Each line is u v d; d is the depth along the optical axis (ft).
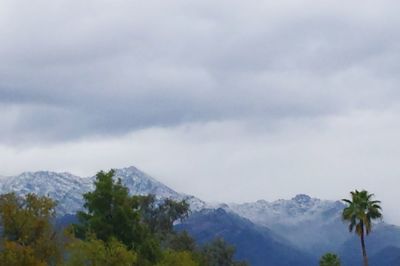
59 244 227.40
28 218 223.10
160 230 492.54
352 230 414.62
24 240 221.25
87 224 310.65
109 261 230.48
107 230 307.58
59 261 225.56
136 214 319.27
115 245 238.89
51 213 230.27
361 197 409.90
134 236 313.73
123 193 319.27
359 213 404.77
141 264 301.22
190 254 330.75
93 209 315.99
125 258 234.17
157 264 299.38
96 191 316.40
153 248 310.24
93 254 229.86
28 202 228.43
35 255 218.79
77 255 228.43
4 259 204.95
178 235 494.18
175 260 307.37
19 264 206.69
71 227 240.73
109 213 314.76
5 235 221.25
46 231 225.35
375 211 406.62
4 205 223.30
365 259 404.16
